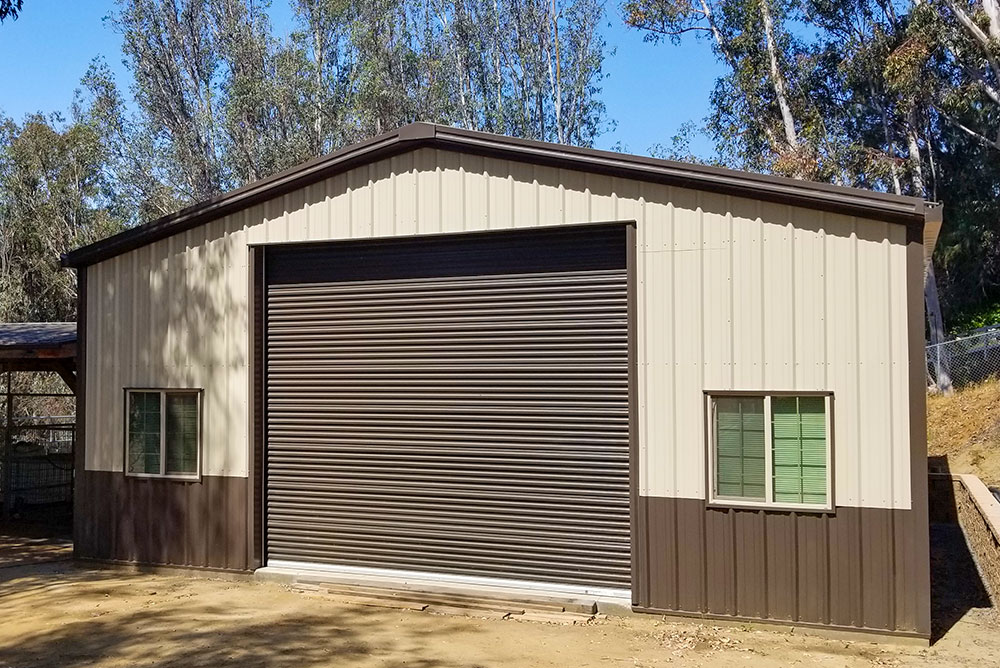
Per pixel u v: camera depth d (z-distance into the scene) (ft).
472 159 34.09
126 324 39.63
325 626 30.12
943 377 84.74
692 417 30.53
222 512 37.42
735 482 29.96
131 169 123.75
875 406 28.30
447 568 34.71
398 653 27.12
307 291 37.45
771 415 29.53
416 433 35.47
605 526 32.45
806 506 28.89
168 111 123.03
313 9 118.93
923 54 77.56
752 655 26.68
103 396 39.99
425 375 35.40
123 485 39.29
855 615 28.19
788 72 91.30
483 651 27.30
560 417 33.27
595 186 32.19
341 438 36.65
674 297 30.96
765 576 29.27
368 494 36.11
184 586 36.11
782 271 29.58
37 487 55.21
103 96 125.59
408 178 35.09
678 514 30.50
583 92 121.08
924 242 30.81
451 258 35.12
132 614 31.68
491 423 34.30
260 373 37.60
